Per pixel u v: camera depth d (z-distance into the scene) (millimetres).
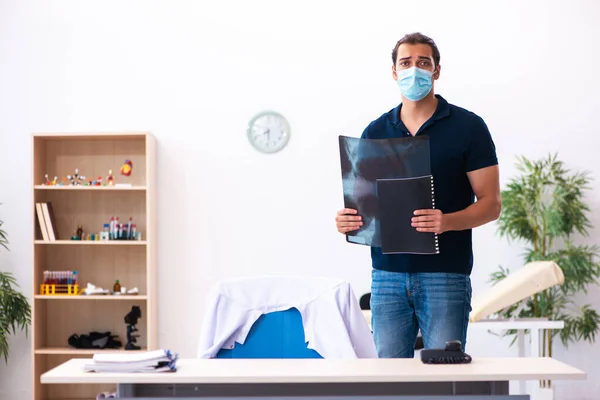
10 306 5281
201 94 5645
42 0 5688
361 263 5562
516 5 5559
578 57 5531
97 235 5457
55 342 5551
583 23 5531
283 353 2588
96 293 5387
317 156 5598
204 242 5605
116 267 5590
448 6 5574
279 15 5645
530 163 5352
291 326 2600
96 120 5648
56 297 5266
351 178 2502
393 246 2439
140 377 1914
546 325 4457
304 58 5629
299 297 2617
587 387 5465
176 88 5648
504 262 5523
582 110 5523
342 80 5609
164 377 1907
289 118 5613
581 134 5516
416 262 2564
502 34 5559
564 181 5309
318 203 5590
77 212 5590
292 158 5605
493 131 5543
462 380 1945
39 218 5359
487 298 4422
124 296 5312
